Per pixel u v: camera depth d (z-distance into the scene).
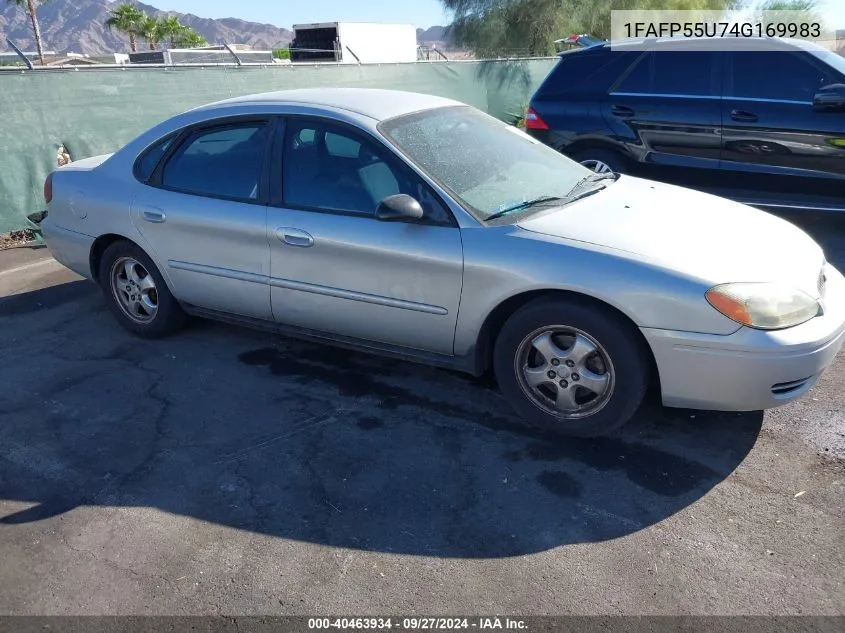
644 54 7.18
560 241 3.37
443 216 3.60
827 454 3.35
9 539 2.97
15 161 7.52
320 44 28.00
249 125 4.28
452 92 14.37
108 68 8.22
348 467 3.39
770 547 2.78
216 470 3.40
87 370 4.49
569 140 7.55
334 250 3.84
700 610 2.49
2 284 6.25
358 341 4.06
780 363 3.08
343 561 2.78
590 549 2.80
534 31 25.64
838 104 6.20
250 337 4.92
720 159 6.89
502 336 3.54
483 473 3.31
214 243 4.30
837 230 7.02
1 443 3.69
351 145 3.92
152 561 2.82
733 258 3.29
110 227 4.75
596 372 3.39
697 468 3.29
